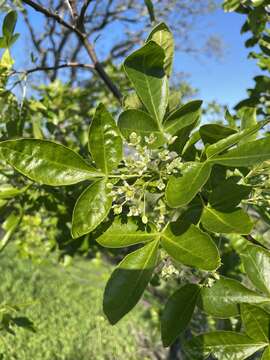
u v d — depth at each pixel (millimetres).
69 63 308
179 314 167
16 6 324
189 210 166
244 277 324
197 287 170
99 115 170
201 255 149
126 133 177
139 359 808
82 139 406
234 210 161
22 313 1252
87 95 579
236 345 167
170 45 196
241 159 153
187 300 169
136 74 182
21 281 1537
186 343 172
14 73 281
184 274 190
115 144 170
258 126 154
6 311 340
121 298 153
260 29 295
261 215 225
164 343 165
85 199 164
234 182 168
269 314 162
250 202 191
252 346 165
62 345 1021
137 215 168
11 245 1948
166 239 158
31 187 312
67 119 493
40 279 1604
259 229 257
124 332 965
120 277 155
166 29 195
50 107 416
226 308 169
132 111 179
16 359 890
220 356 168
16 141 164
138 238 163
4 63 272
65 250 444
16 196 299
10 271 1648
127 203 178
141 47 176
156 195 181
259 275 171
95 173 168
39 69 294
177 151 184
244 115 216
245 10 312
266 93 326
